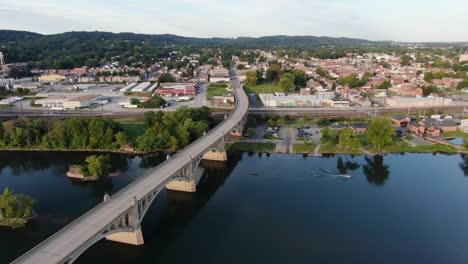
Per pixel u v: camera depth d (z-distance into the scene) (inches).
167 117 7229.3
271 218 3993.6
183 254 3312.0
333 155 6112.2
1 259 3174.2
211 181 5049.2
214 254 3321.9
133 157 5944.9
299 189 4761.3
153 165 5551.2
